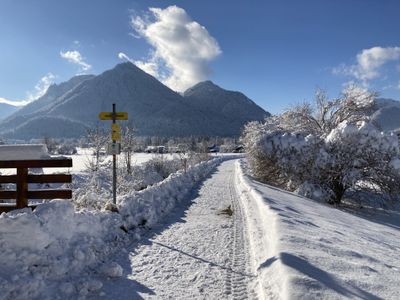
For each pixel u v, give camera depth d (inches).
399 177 814.5
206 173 1203.2
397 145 829.2
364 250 294.4
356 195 887.1
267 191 665.6
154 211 420.8
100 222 305.0
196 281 223.8
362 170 828.0
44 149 308.0
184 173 894.4
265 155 981.8
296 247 249.3
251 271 242.5
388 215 828.0
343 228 418.9
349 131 838.5
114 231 311.6
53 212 242.7
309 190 858.8
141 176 996.6
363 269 222.4
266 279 211.0
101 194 535.2
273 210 398.3
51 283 199.9
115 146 401.7
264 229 347.6
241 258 271.9
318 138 914.7
